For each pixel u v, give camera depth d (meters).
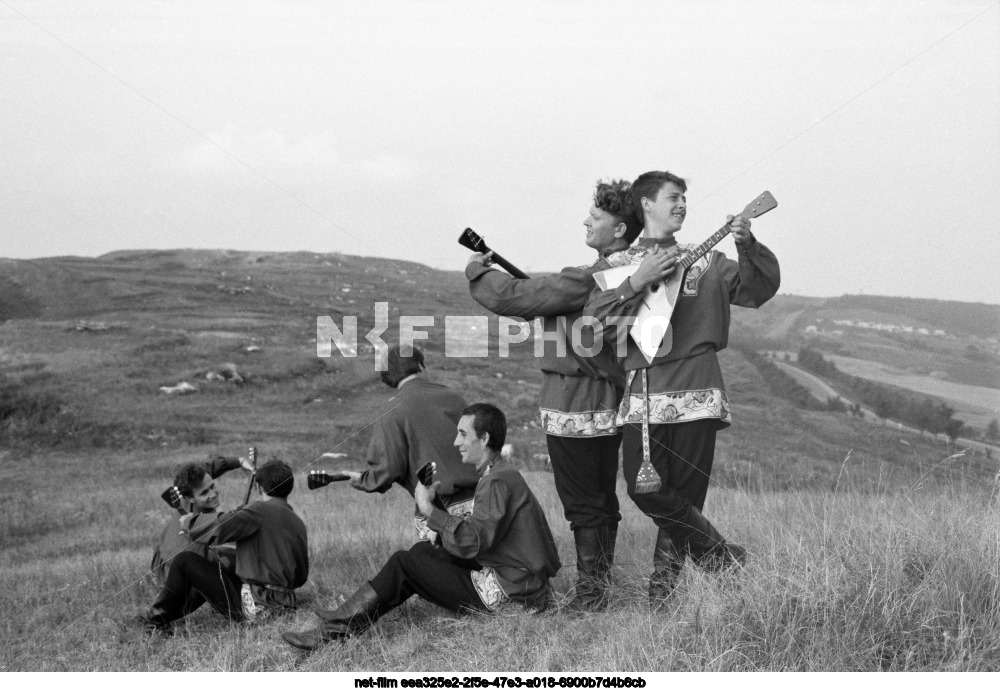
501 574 3.62
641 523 5.09
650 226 3.95
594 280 3.87
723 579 3.40
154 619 3.53
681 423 3.71
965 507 3.94
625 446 3.79
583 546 3.96
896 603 3.08
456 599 3.59
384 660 3.33
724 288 3.83
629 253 3.92
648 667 3.00
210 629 3.77
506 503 3.64
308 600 4.18
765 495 4.81
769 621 3.07
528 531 3.66
